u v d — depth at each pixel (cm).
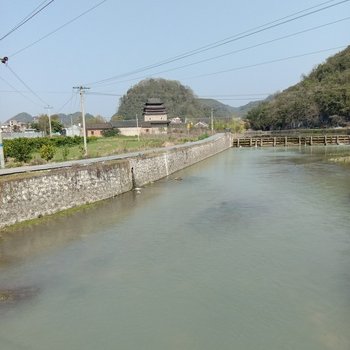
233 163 5094
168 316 1095
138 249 1648
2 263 1508
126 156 3466
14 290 1277
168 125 11981
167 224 2023
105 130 11062
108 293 1244
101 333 1020
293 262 1467
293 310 1114
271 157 5825
